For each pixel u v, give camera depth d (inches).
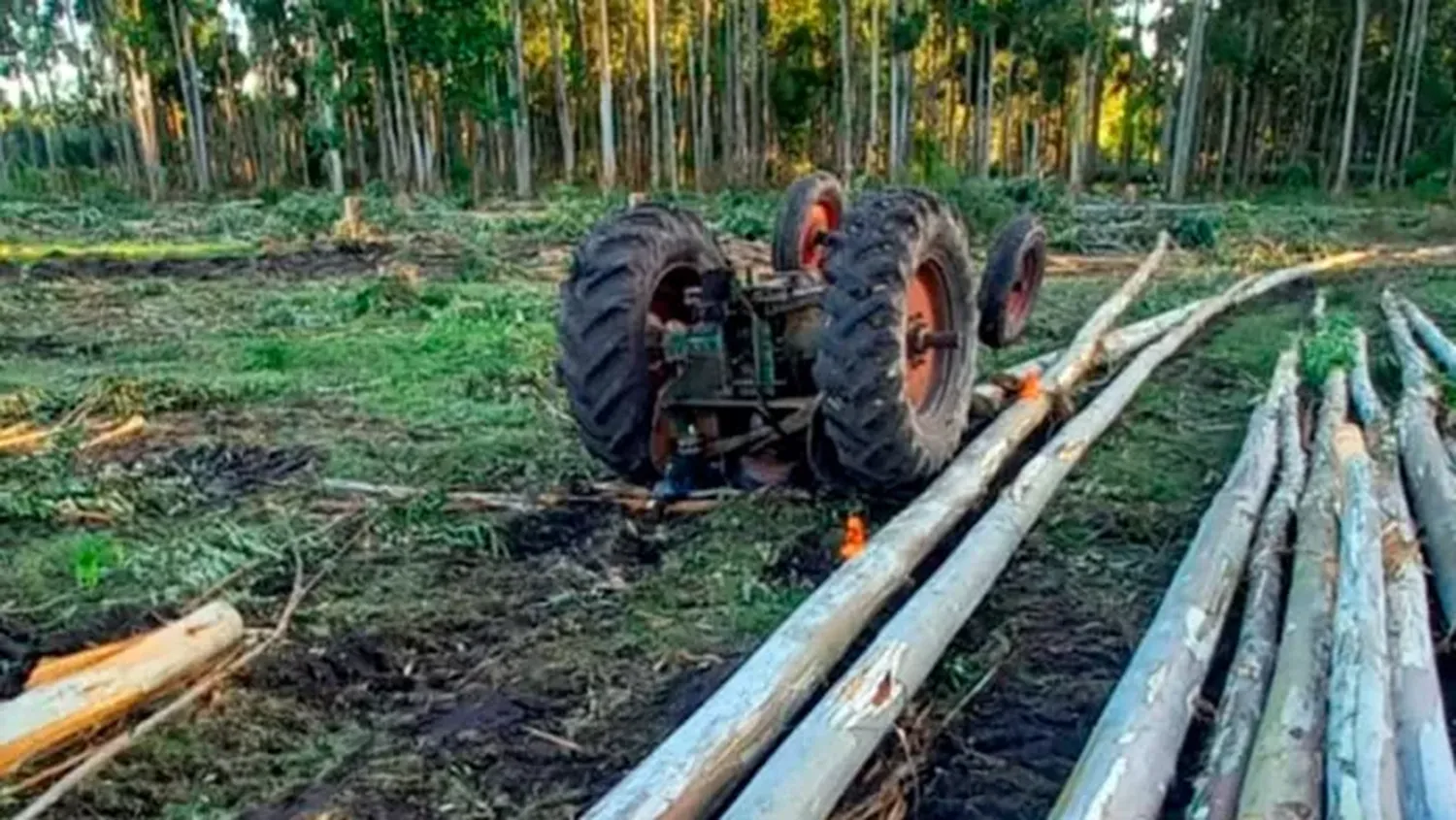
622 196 941.2
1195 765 87.6
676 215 162.1
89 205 913.5
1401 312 324.5
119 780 91.0
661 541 143.6
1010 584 130.3
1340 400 204.4
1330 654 96.0
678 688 105.8
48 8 1395.2
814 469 151.9
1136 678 92.2
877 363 140.6
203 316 357.4
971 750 95.8
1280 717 85.0
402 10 1141.7
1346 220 716.7
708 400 154.0
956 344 155.2
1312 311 345.4
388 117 1219.2
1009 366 247.8
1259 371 257.0
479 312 345.7
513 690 105.9
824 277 156.3
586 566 136.0
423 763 93.9
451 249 563.8
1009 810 87.4
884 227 145.7
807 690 93.9
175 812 87.2
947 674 107.7
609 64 1219.9
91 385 241.1
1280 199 1019.9
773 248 191.8
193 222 742.5
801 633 99.0
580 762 94.0
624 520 150.7
